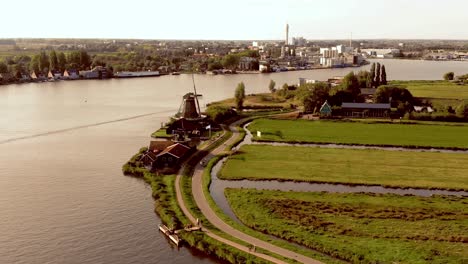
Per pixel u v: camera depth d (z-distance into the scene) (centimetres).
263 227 9156
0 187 11525
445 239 8638
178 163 13288
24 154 14675
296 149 15238
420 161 13925
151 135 17488
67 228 9275
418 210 10031
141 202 10662
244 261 7888
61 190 11369
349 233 8856
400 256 7975
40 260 8081
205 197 10831
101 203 10569
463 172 12862
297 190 11450
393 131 18038
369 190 11538
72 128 18975
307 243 8488
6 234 8975
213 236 8738
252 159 14012
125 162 13800
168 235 8888
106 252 8394
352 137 16975
